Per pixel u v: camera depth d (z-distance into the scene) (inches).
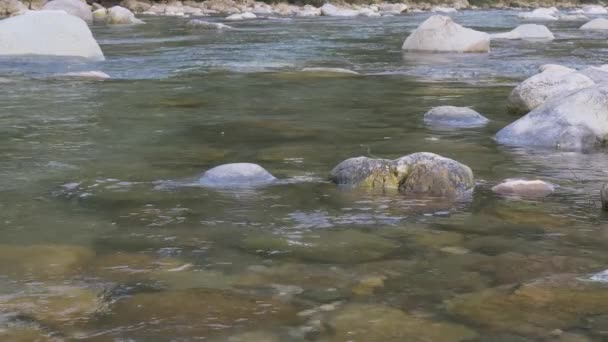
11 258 108.0
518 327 84.8
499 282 99.3
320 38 624.4
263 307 91.0
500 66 417.7
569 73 256.7
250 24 835.4
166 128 220.2
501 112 257.6
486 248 114.0
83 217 129.9
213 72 376.8
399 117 244.1
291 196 145.2
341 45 557.0
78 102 269.6
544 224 127.1
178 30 715.4
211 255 110.5
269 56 467.2
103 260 107.9
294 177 161.3
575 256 110.0
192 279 100.4
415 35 522.6
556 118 204.1
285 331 84.1
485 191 150.3
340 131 217.3
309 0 1333.7
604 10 1424.7
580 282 99.0
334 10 1128.2
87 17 906.1
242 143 198.7
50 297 93.7
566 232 122.4
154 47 521.7
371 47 542.6
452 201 142.6
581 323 85.7
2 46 426.0
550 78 253.4
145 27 758.5
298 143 199.0
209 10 1138.7
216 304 91.8
